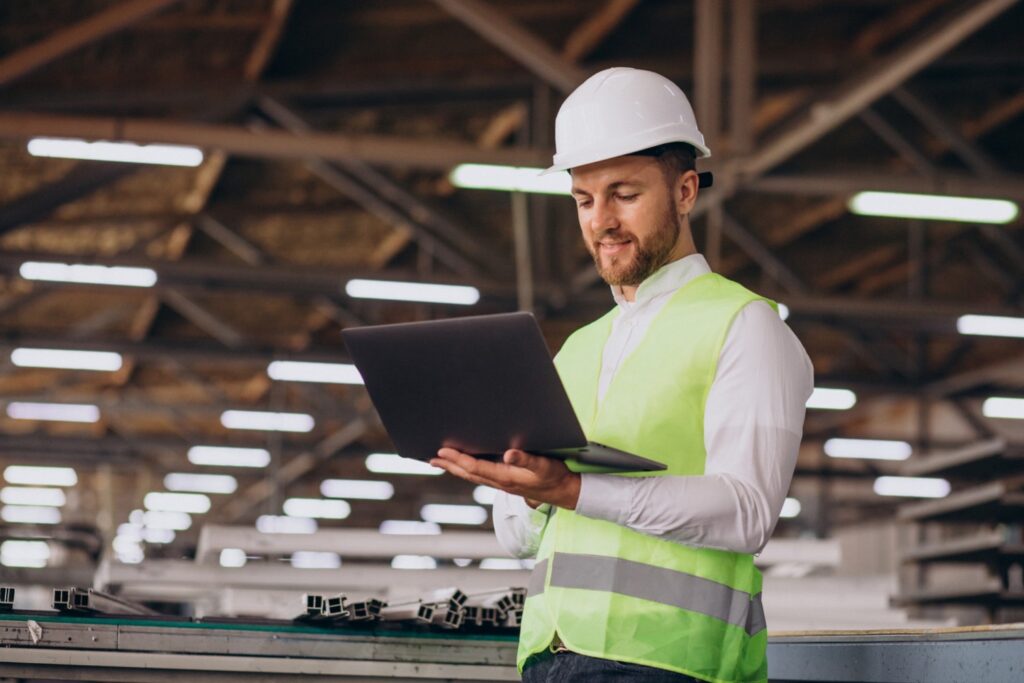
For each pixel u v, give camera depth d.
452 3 9.17
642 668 2.39
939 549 9.34
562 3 10.86
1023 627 2.63
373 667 3.28
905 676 3.00
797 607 6.16
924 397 18.67
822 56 11.66
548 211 12.69
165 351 17.88
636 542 2.44
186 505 28.36
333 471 26.36
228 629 3.22
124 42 10.85
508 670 3.34
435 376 2.26
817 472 20.61
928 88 12.09
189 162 10.24
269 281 14.84
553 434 2.24
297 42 11.25
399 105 11.91
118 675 3.17
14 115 9.73
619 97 2.56
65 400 20.80
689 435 2.45
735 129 9.23
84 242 15.30
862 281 16.55
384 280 14.45
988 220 11.27
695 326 2.47
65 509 27.91
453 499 26.45
